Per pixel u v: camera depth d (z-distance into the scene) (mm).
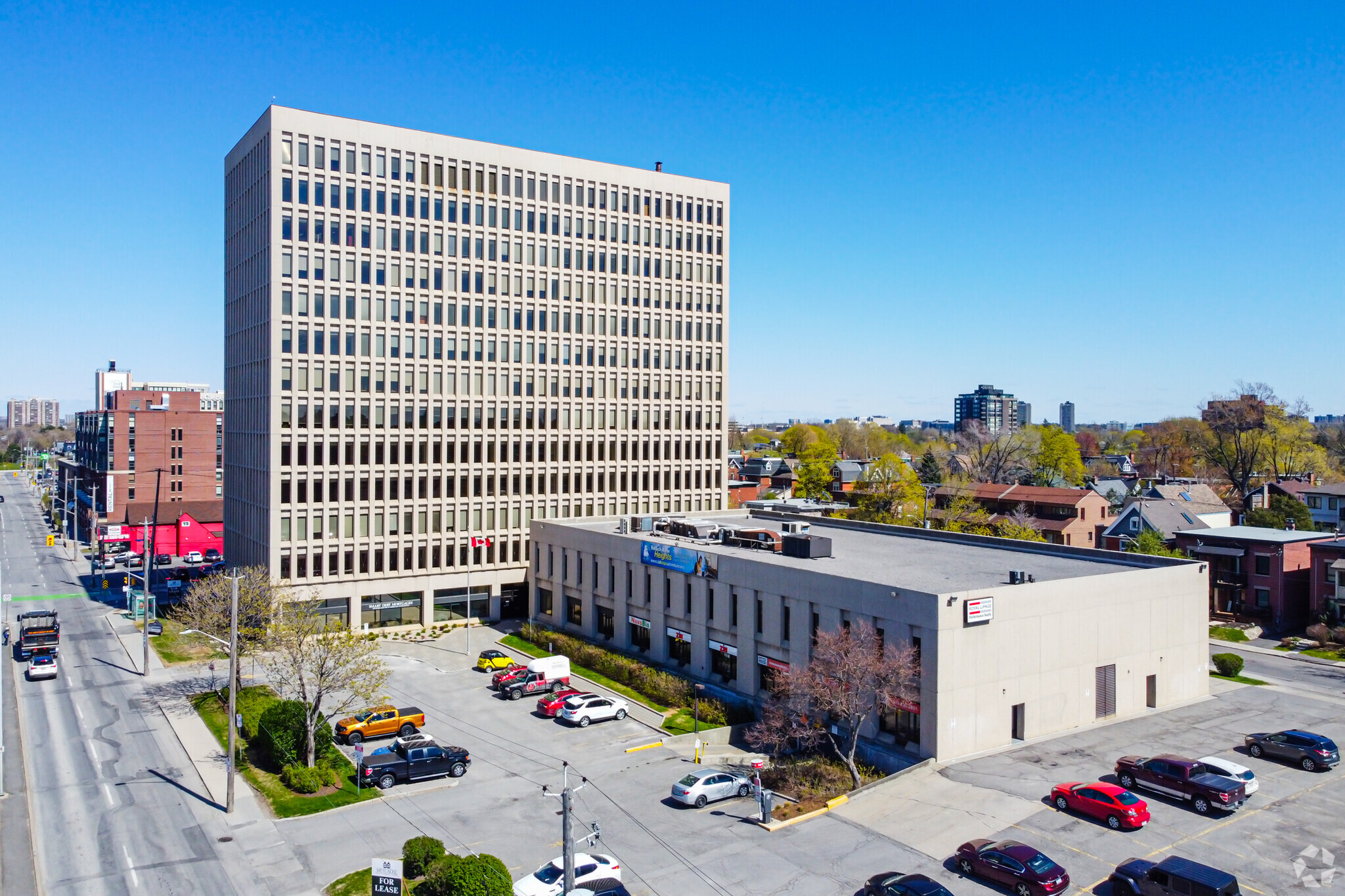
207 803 41125
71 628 78688
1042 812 36188
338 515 77188
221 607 59625
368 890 32344
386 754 44781
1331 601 71188
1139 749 43750
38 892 32531
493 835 37500
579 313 89312
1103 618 48750
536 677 60062
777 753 46031
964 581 50156
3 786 42688
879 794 39344
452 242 82375
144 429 135875
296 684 55688
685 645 62562
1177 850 32562
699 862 34125
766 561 55531
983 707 43812
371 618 78938
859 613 47250
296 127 75625
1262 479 133875
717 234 98375
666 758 47375
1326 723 47844
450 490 82312
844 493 142250
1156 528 87250
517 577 85750
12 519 166000
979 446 147000
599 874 31859
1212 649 68750
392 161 79625
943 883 31078
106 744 49219
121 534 126375
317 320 76312
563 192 88500
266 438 76062
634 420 92688
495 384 84500
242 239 83938
